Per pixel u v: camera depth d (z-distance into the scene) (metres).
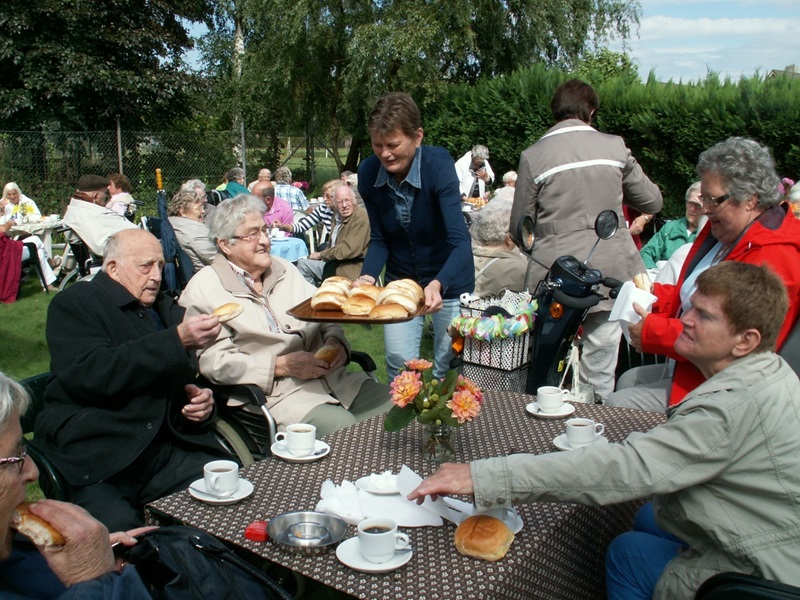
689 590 1.76
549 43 18.00
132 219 9.34
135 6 17.80
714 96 10.92
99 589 1.46
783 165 10.53
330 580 1.61
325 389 3.25
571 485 1.70
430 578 1.62
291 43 16.59
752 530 1.68
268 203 8.56
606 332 3.66
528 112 13.91
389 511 1.90
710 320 1.75
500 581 1.62
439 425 2.23
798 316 2.46
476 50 17.00
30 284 9.12
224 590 1.65
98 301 2.65
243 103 17.88
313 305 2.74
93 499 2.45
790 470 1.66
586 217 3.59
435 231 3.54
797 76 11.80
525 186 3.71
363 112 17.19
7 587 1.60
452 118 15.55
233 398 3.07
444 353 3.75
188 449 2.83
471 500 1.88
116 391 2.51
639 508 2.37
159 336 2.52
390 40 15.75
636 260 3.69
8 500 1.51
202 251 5.53
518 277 4.27
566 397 3.00
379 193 3.53
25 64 15.79
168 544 1.70
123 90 16.16
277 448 2.35
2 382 1.55
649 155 11.64
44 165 13.35
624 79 12.91
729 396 1.68
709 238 2.78
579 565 1.98
